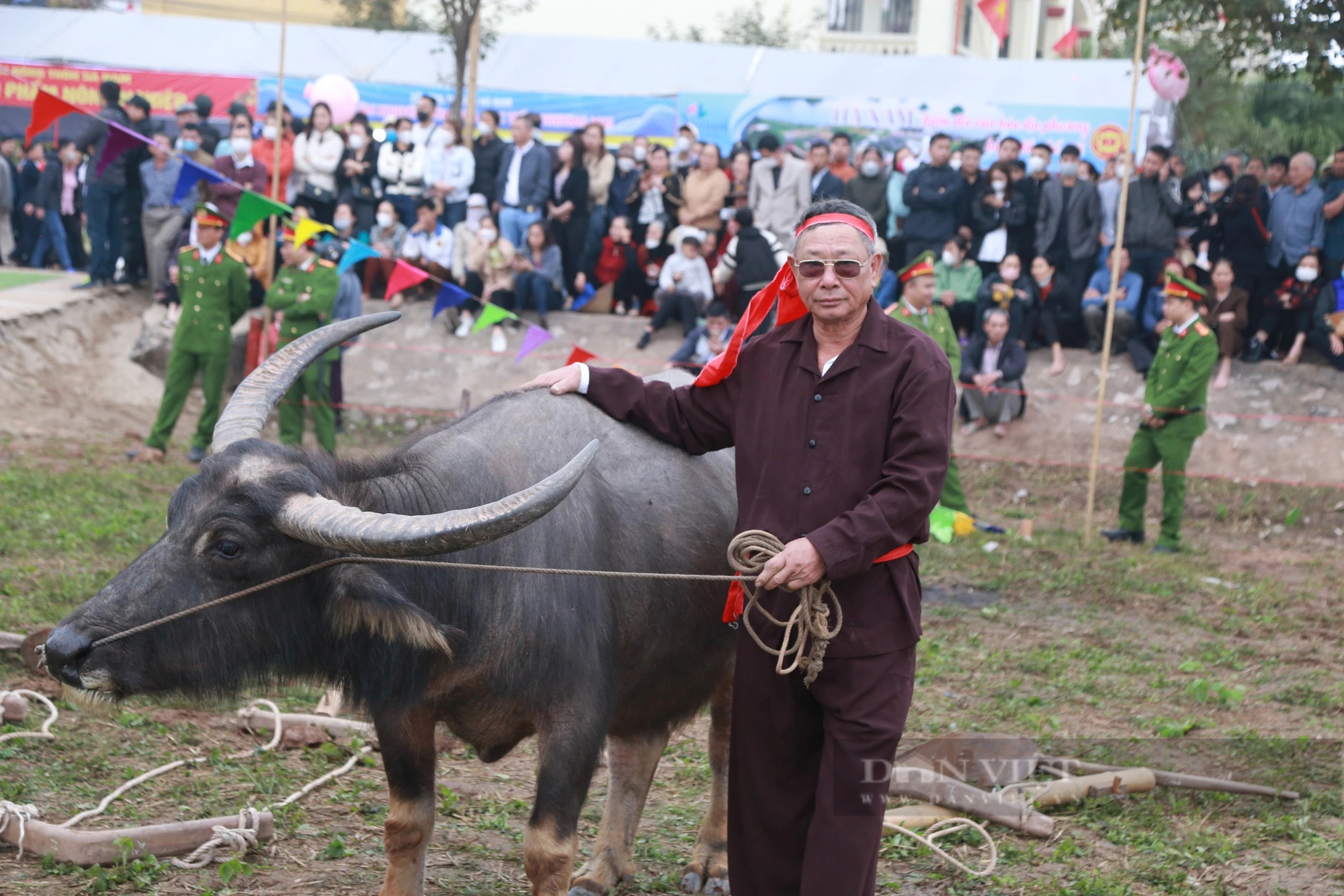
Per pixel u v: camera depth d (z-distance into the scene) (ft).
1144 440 33.73
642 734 13.79
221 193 41.75
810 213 11.02
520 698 11.36
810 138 46.21
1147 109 42.68
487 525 9.94
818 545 10.28
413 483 11.40
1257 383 41.22
